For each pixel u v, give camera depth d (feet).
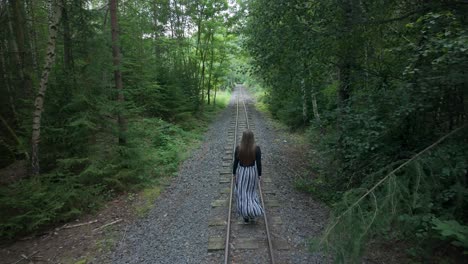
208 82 80.12
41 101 19.48
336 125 20.53
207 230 17.19
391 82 17.62
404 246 14.26
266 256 14.43
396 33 18.17
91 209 20.31
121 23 37.70
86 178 21.39
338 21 19.06
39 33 34.58
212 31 67.36
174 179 26.68
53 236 17.29
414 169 12.05
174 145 35.68
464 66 10.77
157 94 46.29
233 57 79.46
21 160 27.50
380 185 12.73
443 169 11.33
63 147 21.31
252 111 75.56
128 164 23.43
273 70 28.30
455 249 13.14
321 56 21.67
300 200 21.31
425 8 14.75
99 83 22.04
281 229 17.04
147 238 16.61
